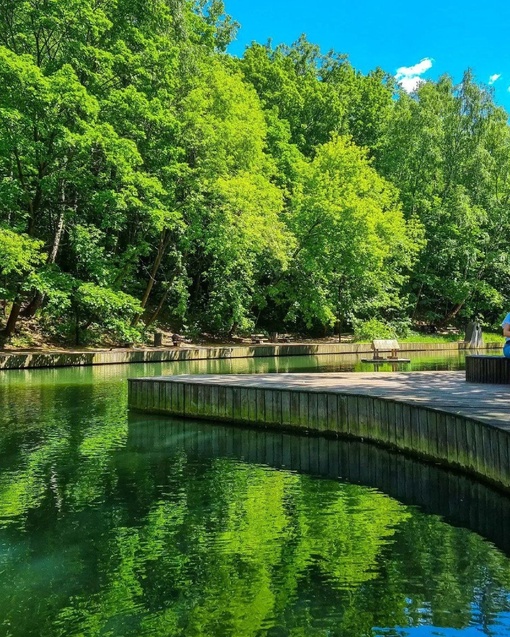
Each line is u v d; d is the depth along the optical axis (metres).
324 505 6.52
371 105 44.56
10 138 20.30
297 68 48.38
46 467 7.87
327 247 31.38
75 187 25.20
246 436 10.19
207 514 6.16
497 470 6.84
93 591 4.45
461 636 3.83
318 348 28.05
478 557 5.08
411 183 40.19
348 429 9.98
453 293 39.66
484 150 39.97
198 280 33.59
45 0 21.39
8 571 4.77
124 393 14.31
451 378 12.80
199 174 26.69
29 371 19.41
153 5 24.14
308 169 32.34
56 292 20.56
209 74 28.00
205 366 21.48
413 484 7.37
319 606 4.22
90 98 20.34
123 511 6.21
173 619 4.04
